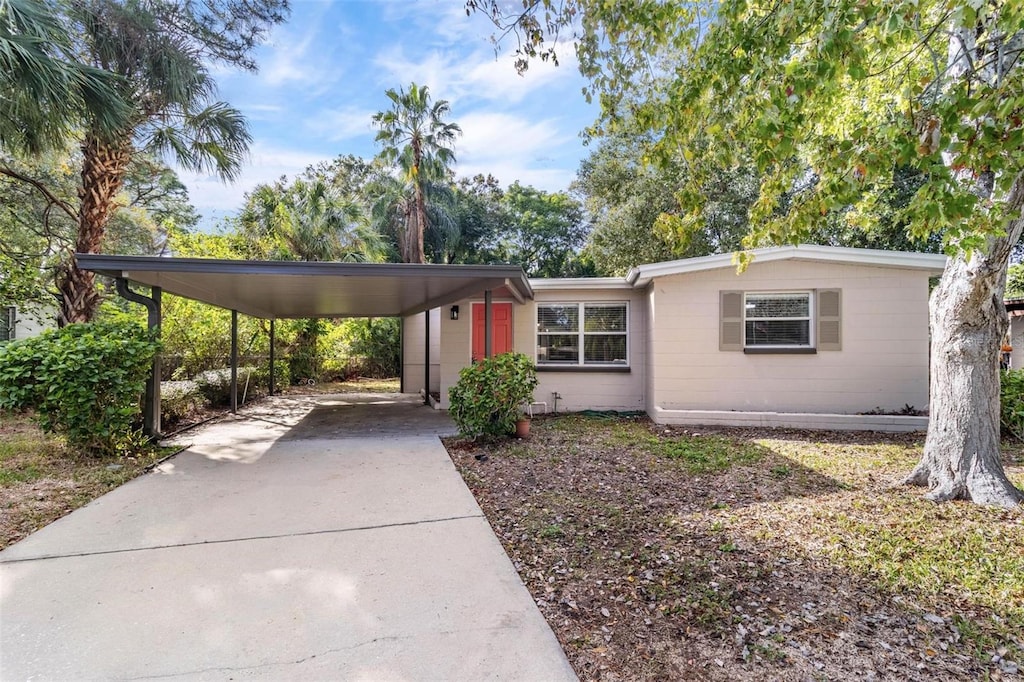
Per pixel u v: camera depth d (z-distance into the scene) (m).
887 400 8.01
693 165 4.16
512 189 27.00
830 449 6.27
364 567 3.06
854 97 5.92
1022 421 6.29
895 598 2.68
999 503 4.00
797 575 2.94
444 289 7.37
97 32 6.98
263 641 2.31
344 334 16.41
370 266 5.87
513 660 2.19
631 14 3.86
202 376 10.02
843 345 8.12
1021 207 3.64
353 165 23.14
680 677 2.09
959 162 2.46
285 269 5.75
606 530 3.64
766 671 2.12
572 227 26.23
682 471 5.24
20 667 2.11
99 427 5.43
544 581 2.91
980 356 4.20
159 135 7.97
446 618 2.51
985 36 3.15
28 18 5.37
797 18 2.59
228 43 8.42
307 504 4.21
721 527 3.67
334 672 2.10
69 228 10.62
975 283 4.06
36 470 5.09
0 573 2.96
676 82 3.86
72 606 2.59
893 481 4.77
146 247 13.28
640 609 2.61
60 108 5.70
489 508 4.14
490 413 6.54
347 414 9.49
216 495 4.45
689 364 8.47
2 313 10.11
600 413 9.46
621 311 9.75
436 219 20.58
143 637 2.33
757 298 8.35
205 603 2.63
